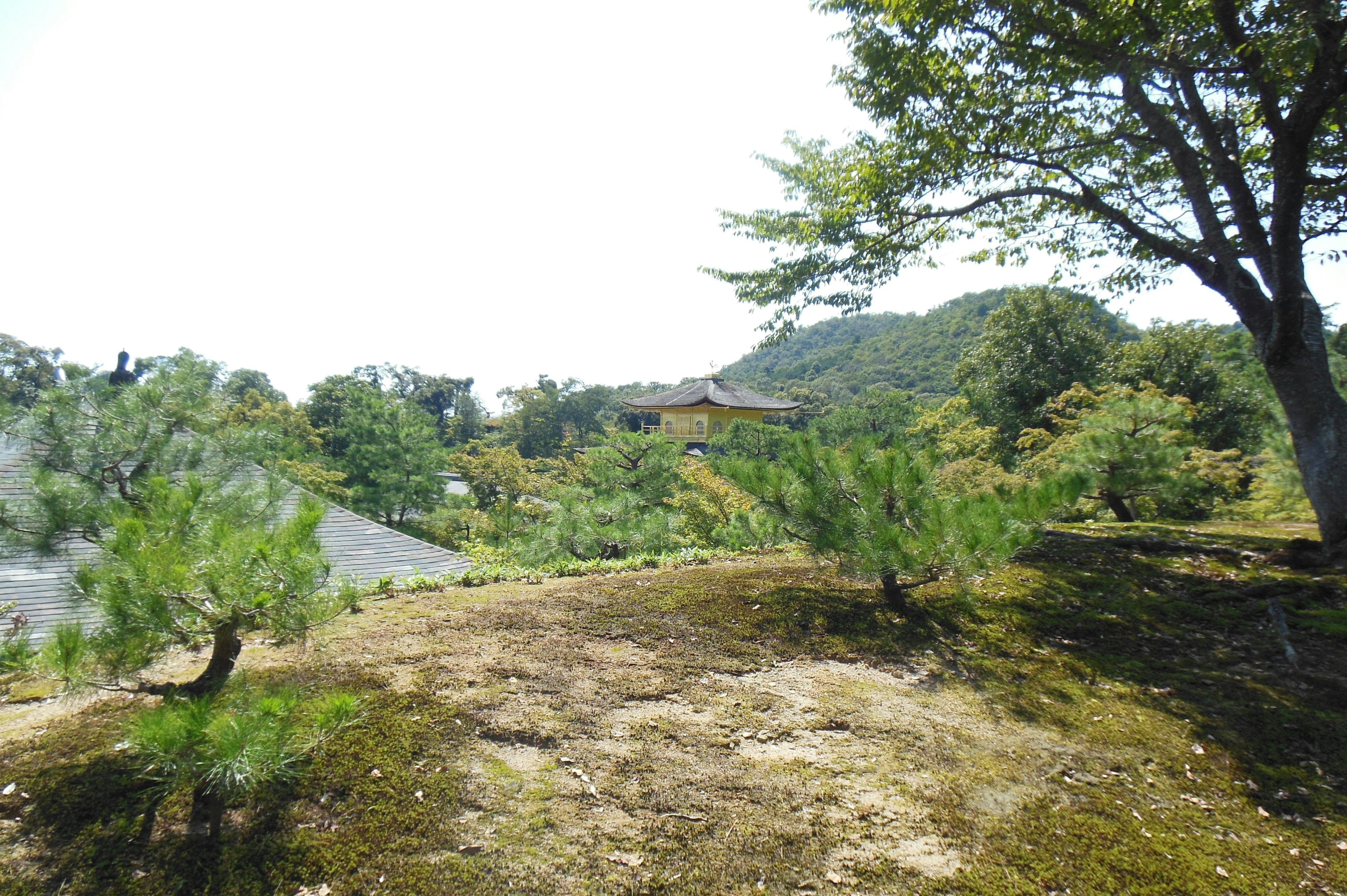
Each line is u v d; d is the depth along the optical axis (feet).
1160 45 19.69
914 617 18.38
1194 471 33.09
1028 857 9.52
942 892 8.80
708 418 124.77
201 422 20.56
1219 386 69.15
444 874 8.73
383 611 18.56
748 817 10.13
